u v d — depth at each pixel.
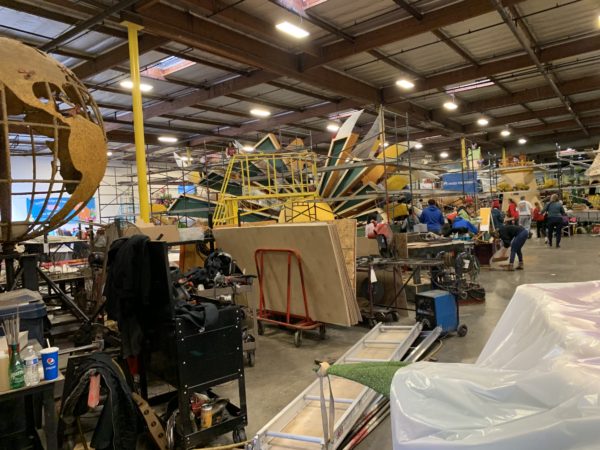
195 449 2.58
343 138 9.23
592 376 0.84
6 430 2.68
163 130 14.27
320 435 2.59
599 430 0.75
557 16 8.04
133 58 6.59
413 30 7.49
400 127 15.35
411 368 1.12
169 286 2.62
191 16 6.94
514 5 7.35
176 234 5.33
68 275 5.55
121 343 2.83
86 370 2.36
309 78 9.42
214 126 14.49
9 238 2.74
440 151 22.89
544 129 17.98
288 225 4.95
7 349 2.09
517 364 1.19
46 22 6.82
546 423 0.82
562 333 1.07
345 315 4.75
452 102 13.08
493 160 16.70
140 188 6.78
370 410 2.97
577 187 15.31
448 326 4.62
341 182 9.30
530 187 15.90
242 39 7.79
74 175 2.93
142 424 2.83
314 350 4.61
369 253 6.44
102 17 6.12
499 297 6.44
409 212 9.19
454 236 7.55
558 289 1.47
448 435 0.93
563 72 11.44
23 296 2.82
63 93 2.65
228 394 3.53
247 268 5.70
